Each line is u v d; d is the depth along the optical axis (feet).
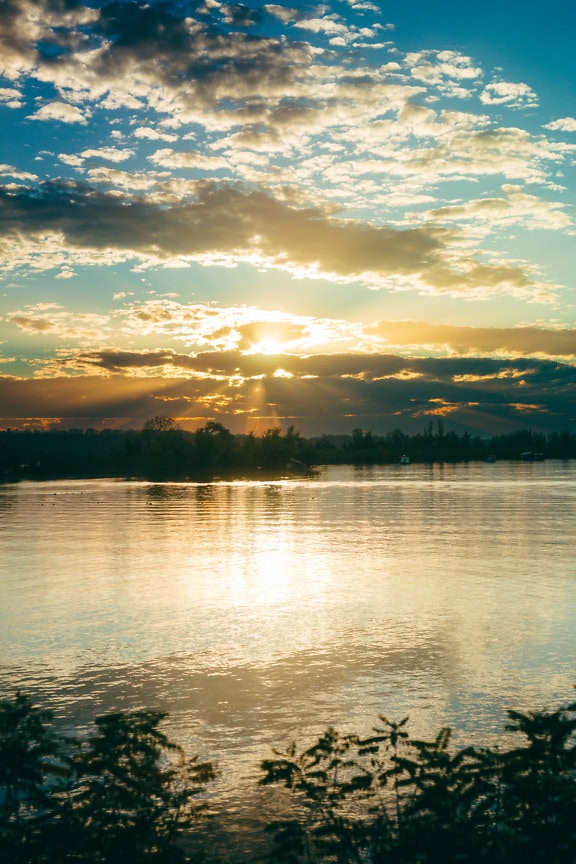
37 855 25.27
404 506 260.21
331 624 84.64
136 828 26.37
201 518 226.58
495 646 73.87
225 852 36.35
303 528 193.06
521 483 410.31
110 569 127.44
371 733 51.83
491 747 48.44
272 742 50.72
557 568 121.49
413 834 25.39
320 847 27.45
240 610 92.99
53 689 62.54
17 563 135.54
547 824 24.52
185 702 59.00
